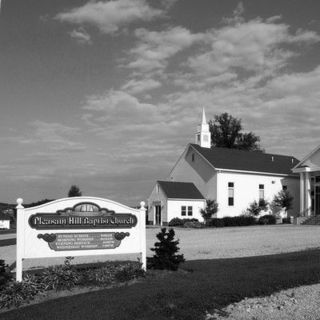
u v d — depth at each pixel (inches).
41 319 307.6
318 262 550.6
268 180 2082.9
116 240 467.2
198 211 1974.7
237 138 3363.7
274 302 386.3
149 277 455.2
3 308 353.4
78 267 471.5
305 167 1828.2
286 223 1921.8
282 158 2274.9
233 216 1895.9
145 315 323.0
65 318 307.6
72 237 447.5
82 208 454.0
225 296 379.9
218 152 2082.9
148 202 2034.9
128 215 474.6
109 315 312.7
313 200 1860.2
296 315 350.0
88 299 356.8
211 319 339.0
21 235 424.2
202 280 434.0
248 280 431.8
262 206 2014.0
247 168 2021.4
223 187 1941.4
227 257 674.2
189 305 350.0
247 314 352.5
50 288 402.6
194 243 940.0
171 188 1966.0
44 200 924.6
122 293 373.4
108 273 441.4
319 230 1263.5
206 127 2161.7
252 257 645.9
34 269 561.6
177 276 462.6
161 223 1948.8
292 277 448.8
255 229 1425.9
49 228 438.0
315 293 413.1
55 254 439.2
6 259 710.5
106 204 464.8
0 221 2341.3
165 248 499.8
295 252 686.5
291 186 2164.1
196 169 2048.5
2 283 378.9
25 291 379.2
